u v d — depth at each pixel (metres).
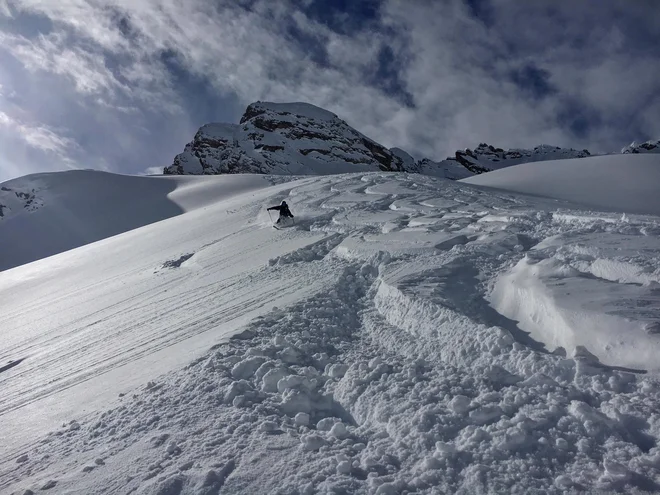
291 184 31.28
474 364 4.36
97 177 75.12
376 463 3.29
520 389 3.80
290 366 4.96
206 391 4.59
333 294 7.21
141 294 12.70
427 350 4.86
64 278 21.62
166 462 3.60
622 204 28.30
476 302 5.77
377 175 26.00
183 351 6.09
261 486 3.16
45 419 5.26
